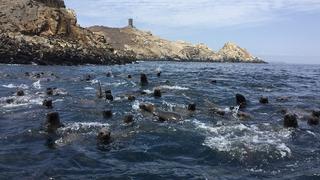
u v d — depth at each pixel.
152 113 17.78
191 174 10.38
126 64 83.44
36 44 64.88
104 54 77.81
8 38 61.84
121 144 13.09
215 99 24.02
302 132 15.17
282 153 12.10
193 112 18.50
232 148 12.48
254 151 12.20
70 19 85.06
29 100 21.50
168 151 12.44
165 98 23.25
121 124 15.78
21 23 75.44
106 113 17.48
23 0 81.81
